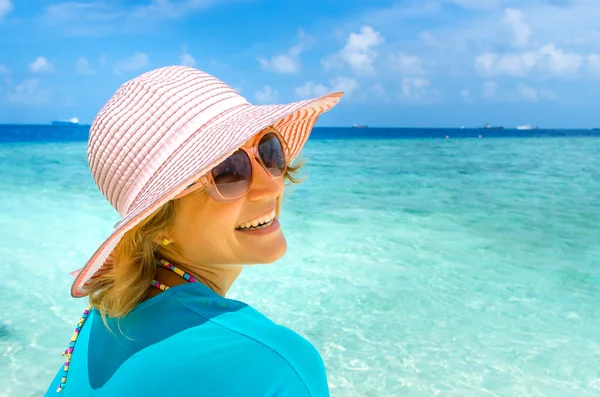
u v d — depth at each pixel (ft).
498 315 19.42
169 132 3.93
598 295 21.42
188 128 3.94
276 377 2.93
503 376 15.19
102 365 3.43
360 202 44.91
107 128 4.09
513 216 39.06
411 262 25.79
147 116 3.98
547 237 31.81
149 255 3.65
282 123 5.16
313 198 47.01
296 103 4.16
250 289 21.76
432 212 40.24
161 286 3.60
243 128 3.66
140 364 3.17
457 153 129.49
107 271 3.95
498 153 128.98
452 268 24.91
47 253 26.96
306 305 20.15
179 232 3.83
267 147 4.10
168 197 3.39
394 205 43.45
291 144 5.66
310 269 24.41
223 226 3.87
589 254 27.84
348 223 35.06
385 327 18.34
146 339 3.27
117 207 4.27
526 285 22.66
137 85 4.13
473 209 42.24
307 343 3.19
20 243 28.91
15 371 15.14
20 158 99.09
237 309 3.30
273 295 21.12
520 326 18.48
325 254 26.96
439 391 14.44
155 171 3.92
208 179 3.69
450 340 17.43
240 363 2.96
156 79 4.15
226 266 4.24
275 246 4.12
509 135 385.29
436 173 74.90
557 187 58.03
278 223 4.27
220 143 3.65
